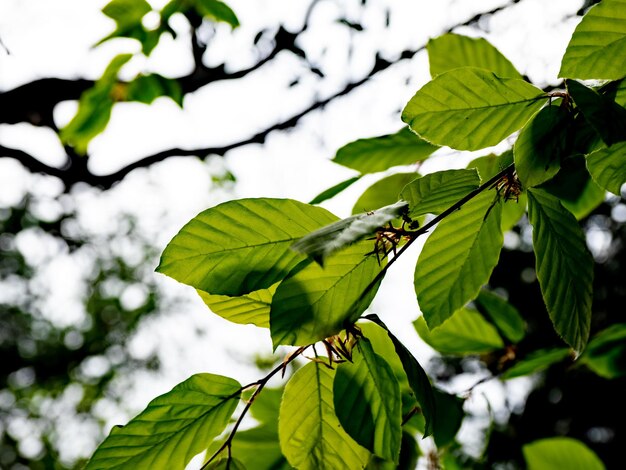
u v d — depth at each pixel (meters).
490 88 0.59
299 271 0.57
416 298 0.61
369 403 0.58
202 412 0.59
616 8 0.59
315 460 0.60
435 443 0.71
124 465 0.58
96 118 1.44
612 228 3.37
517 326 0.82
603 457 3.22
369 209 0.75
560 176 0.73
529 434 3.11
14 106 2.01
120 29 1.32
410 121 0.60
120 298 7.79
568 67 0.60
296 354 0.60
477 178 0.59
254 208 0.58
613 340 0.83
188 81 2.01
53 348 7.90
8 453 7.58
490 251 0.61
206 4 1.37
